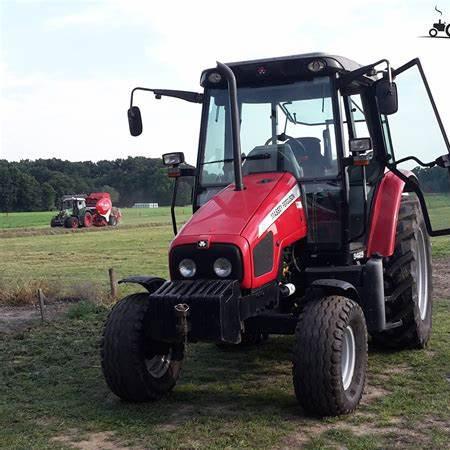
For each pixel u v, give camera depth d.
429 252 7.27
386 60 5.60
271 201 5.41
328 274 5.70
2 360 7.04
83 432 4.85
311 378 4.78
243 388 5.79
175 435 4.67
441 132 6.38
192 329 4.82
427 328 6.86
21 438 4.74
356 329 5.16
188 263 5.11
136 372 5.25
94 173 103.12
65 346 7.55
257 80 6.14
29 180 87.06
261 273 5.12
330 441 4.46
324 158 5.93
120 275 14.69
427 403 5.14
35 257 20.45
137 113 6.33
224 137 6.18
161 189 81.25
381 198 6.45
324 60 5.82
